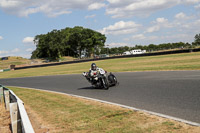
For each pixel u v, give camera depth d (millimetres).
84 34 114312
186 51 40500
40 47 108750
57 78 21766
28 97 11336
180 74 13180
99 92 10336
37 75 30125
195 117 4988
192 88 8391
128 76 15461
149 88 9656
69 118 6105
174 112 5582
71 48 119500
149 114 5598
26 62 99438
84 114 6344
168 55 39531
